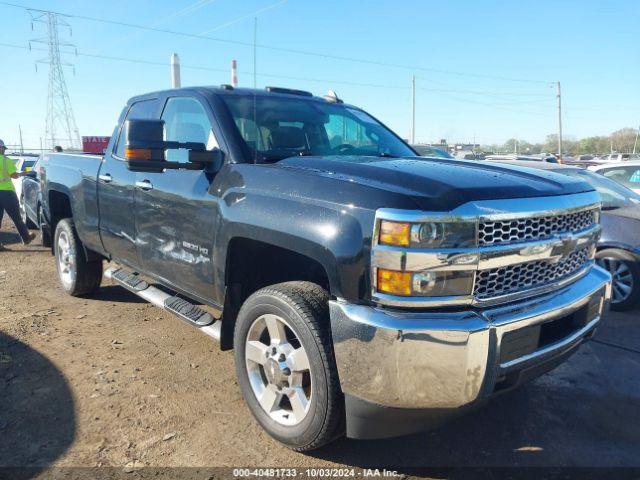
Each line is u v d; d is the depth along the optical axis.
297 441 2.83
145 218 4.04
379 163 2.98
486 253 2.43
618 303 5.69
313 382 2.69
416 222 2.33
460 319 2.39
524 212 2.55
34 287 6.27
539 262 2.70
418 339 2.32
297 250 2.70
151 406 3.41
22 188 10.38
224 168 3.34
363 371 2.44
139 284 4.48
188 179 3.56
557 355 2.80
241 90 3.95
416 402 2.39
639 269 5.54
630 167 8.45
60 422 3.19
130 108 4.68
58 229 5.79
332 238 2.52
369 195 2.49
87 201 5.00
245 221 2.99
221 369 3.99
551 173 3.14
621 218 5.71
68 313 5.23
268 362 2.99
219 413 3.35
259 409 3.08
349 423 2.61
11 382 3.70
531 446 3.07
